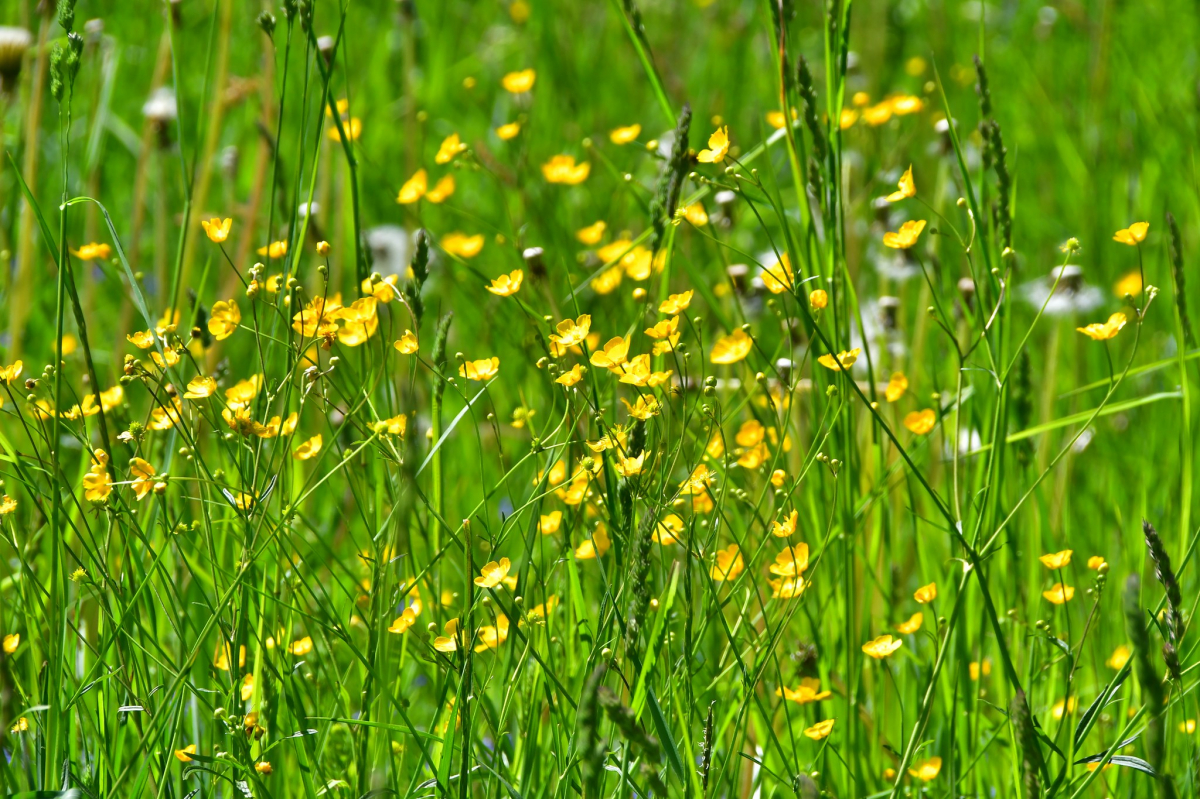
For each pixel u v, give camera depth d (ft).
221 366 17.58
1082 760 16.97
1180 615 16.84
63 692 17.12
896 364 18.53
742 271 17.94
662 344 17.11
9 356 18.30
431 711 17.78
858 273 18.38
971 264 17.25
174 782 17.20
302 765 17.04
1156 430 18.54
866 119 17.79
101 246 17.56
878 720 17.53
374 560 17.06
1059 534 17.99
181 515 17.37
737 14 27.40
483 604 17.17
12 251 18.83
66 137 17.02
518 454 18.40
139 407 18.51
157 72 18.85
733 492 17.28
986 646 17.69
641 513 17.46
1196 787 17.20
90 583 17.04
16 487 17.78
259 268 17.03
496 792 17.06
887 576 17.85
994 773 17.43
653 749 16.55
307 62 17.17
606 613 17.08
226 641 17.07
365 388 17.40
